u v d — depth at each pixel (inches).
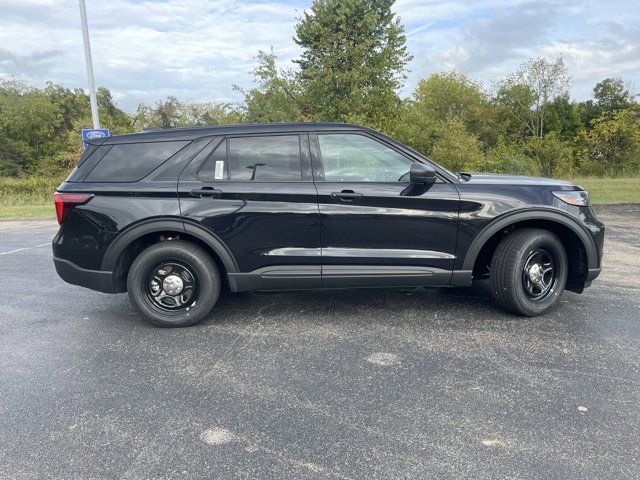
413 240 154.1
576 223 157.3
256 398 113.6
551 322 158.4
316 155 154.8
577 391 113.6
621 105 1809.8
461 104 1609.3
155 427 102.5
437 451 92.2
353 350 139.6
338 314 170.1
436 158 737.0
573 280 168.9
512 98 1477.6
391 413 105.7
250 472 87.4
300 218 151.4
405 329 154.7
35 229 424.5
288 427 101.3
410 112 773.9
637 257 249.8
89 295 203.8
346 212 151.2
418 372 124.8
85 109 1496.1
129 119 1444.4
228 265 154.2
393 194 151.2
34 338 155.0
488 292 192.5
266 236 152.6
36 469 89.6
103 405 112.1
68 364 134.9
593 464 87.7
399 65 727.7
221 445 95.7
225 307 180.7
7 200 792.9
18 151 1409.9
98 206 153.3
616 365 126.6
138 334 156.7
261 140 155.7
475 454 91.0
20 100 1434.5
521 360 130.4
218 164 154.8
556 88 1288.1
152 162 155.6
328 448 93.9
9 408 111.4
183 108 1359.5
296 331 155.4
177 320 159.0
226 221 151.6
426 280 156.4
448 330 153.0
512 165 792.3
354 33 698.8
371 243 153.5
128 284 157.4
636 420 101.4
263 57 733.3
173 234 160.4
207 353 140.2
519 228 162.6
